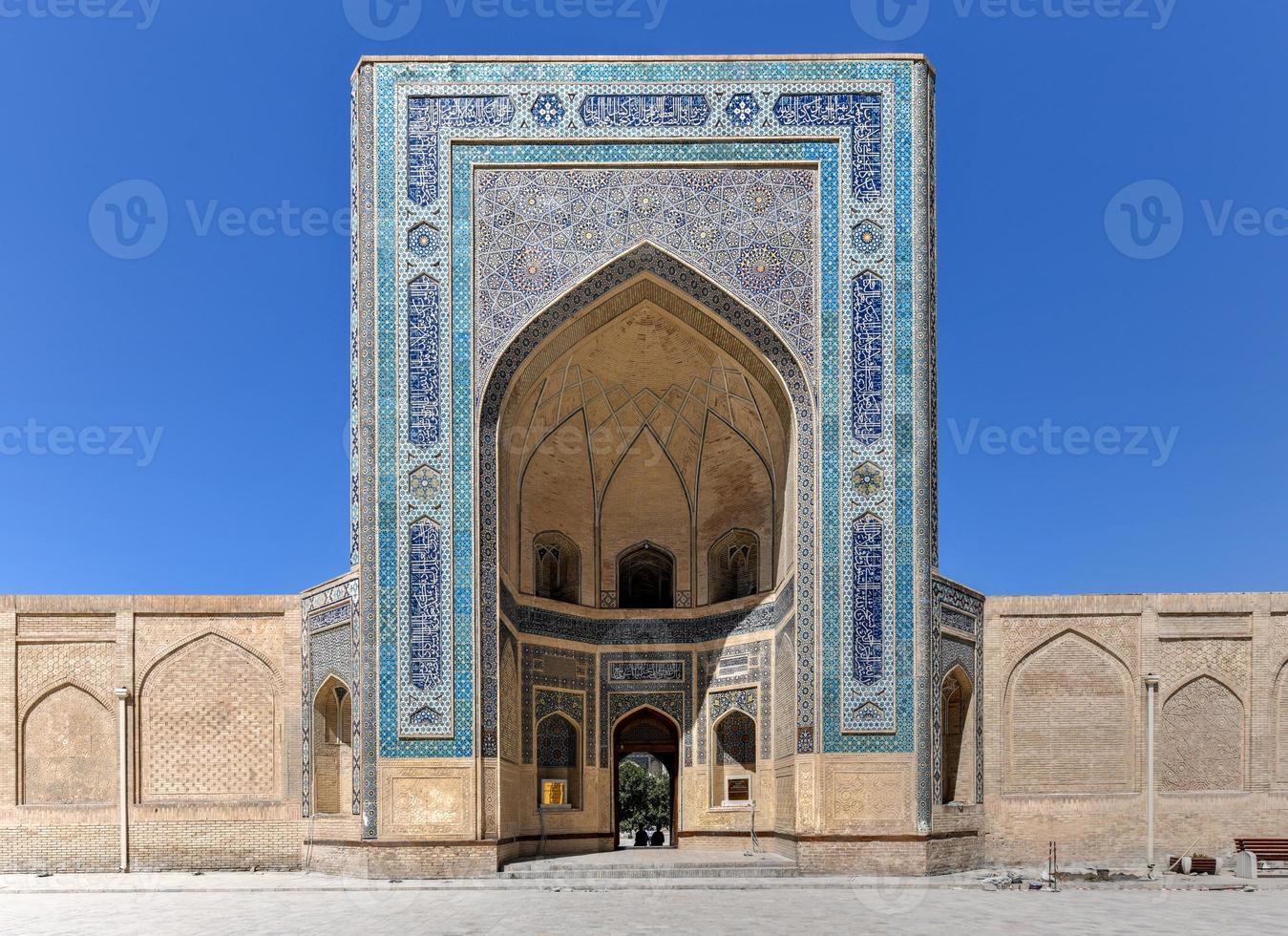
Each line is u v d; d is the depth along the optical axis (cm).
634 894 779
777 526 1011
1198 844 981
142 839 972
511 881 836
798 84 945
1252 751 996
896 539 903
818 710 886
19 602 1005
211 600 1009
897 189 936
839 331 924
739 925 623
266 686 1002
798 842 873
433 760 870
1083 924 633
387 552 893
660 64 948
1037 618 1012
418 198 930
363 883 835
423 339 917
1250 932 600
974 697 983
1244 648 1009
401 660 880
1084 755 995
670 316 966
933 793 888
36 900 789
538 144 938
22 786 988
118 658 1002
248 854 969
